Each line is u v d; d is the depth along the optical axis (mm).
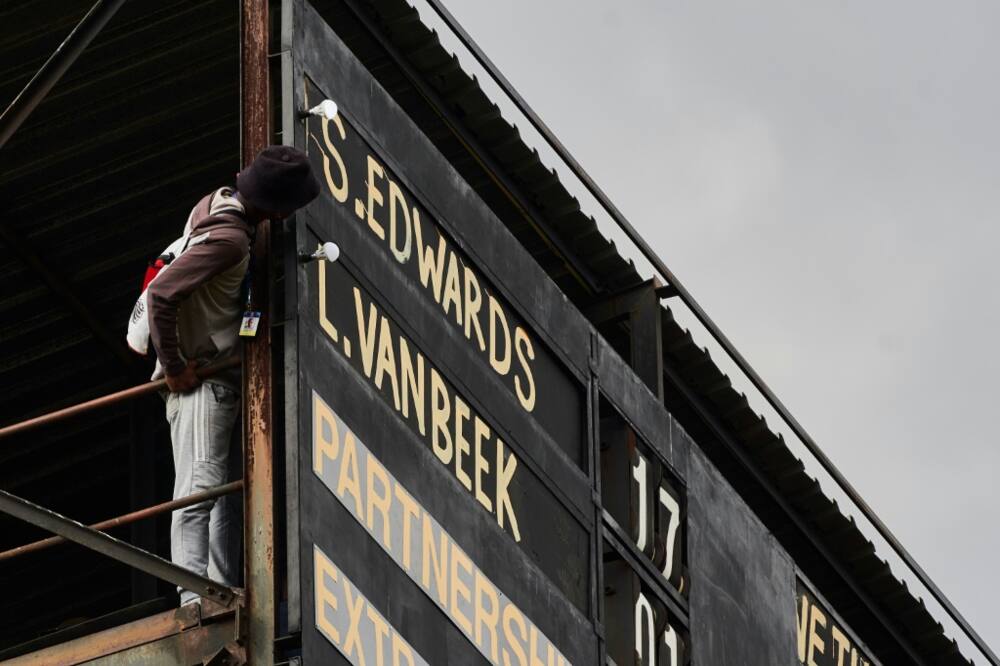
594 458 28125
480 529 25281
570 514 27281
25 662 22547
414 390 24844
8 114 22297
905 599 35750
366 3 27781
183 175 29391
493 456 26031
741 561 31219
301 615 21953
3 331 30469
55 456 32000
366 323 24266
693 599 29750
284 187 23047
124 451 32094
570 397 28141
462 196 26734
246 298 23297
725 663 30094
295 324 23047
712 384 32812
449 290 26047
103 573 32875
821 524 34719
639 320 31281
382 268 24812
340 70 25000
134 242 29969
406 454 24312
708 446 34250
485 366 26359
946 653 36812
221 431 23422
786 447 33656
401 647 23297
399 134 25844
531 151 29594
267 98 23922
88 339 30812
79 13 27391
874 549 34906
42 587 33000
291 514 22344
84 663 22375
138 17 27484
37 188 29031
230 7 27609
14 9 27266
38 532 32438
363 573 23016
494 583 25250
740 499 31781
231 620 22078
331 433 23141
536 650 25719
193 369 23203
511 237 27547
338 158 24562
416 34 28141
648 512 29312
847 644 33688
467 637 24453
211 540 23500
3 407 31422
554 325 28016
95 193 29250
